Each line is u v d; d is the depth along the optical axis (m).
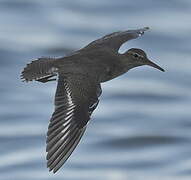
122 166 26.19
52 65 13.95
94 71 13.73
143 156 26.78
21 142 26.88
